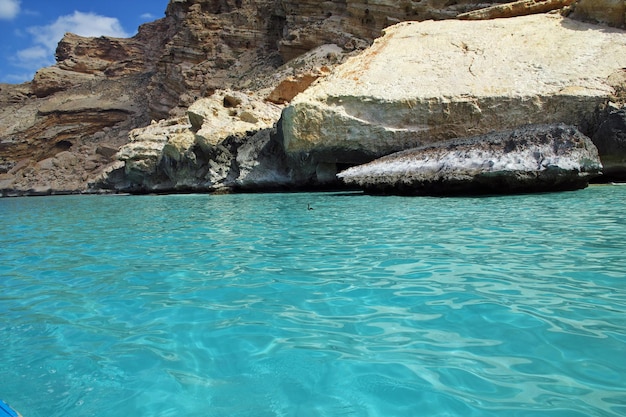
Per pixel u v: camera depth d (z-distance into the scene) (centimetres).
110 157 5059
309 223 873
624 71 1577
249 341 314
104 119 6016
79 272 557
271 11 4866
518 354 275
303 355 288
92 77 7438
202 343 315
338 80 1841
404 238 653
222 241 728
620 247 536
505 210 895
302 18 4253
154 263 583
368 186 1438
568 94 1523
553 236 614
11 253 721
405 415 219
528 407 219
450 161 1300
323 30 3931
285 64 3919
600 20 1870
